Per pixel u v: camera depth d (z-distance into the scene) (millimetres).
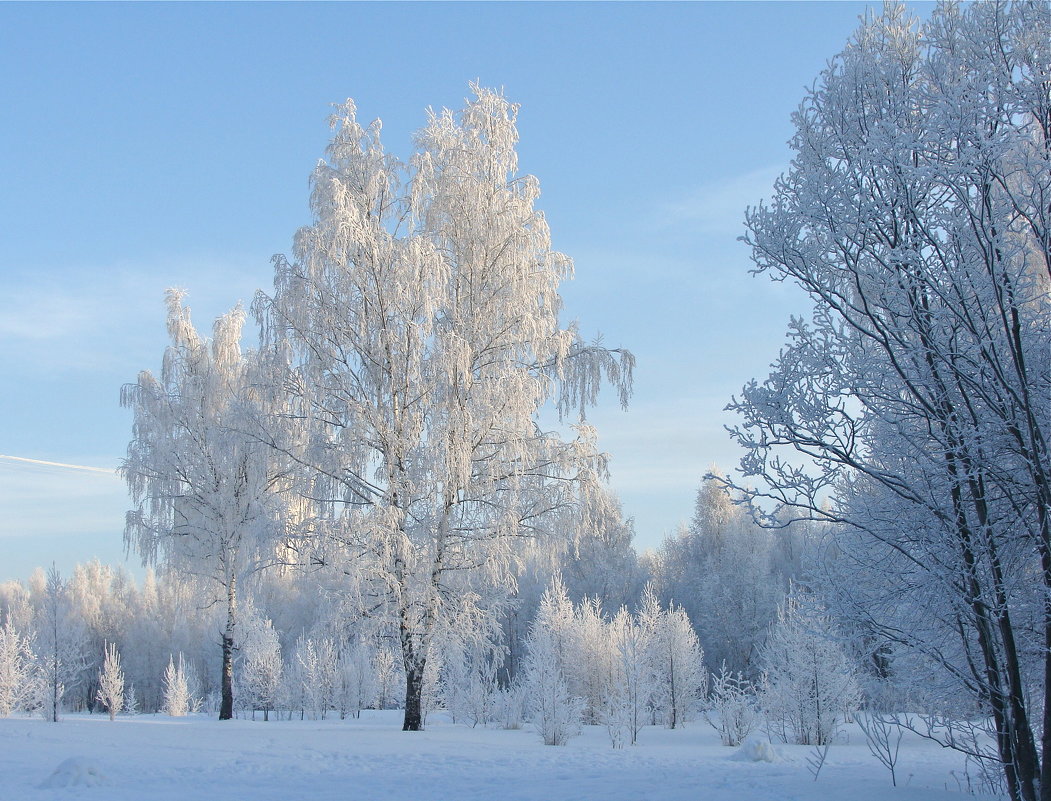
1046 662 6164
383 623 16609
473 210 17500
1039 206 6328
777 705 16672
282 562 16953
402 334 16953
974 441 6535
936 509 6719
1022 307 6727
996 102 6449
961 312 6742
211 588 24875
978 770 10469
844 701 15625
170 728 17344
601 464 17297
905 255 6324
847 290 7355
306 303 16875
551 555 17250
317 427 16906
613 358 17734
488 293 17562
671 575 51938
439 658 21203
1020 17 6512
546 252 18031
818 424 6676
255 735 15367
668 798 8562
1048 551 6277
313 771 10656
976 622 6730
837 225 6785
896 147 6488
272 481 17953
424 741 14562
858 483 7578
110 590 74000
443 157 17828
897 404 6992
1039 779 6332
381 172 17938
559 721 15594
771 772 10562
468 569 16734
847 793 8547
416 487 16203
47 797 8531
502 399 16484
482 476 16781
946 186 6531
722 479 6840
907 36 7301
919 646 7004
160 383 25172
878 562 7133
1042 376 6664
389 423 17094
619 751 13695
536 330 16938
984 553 6645
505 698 19859
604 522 17812
